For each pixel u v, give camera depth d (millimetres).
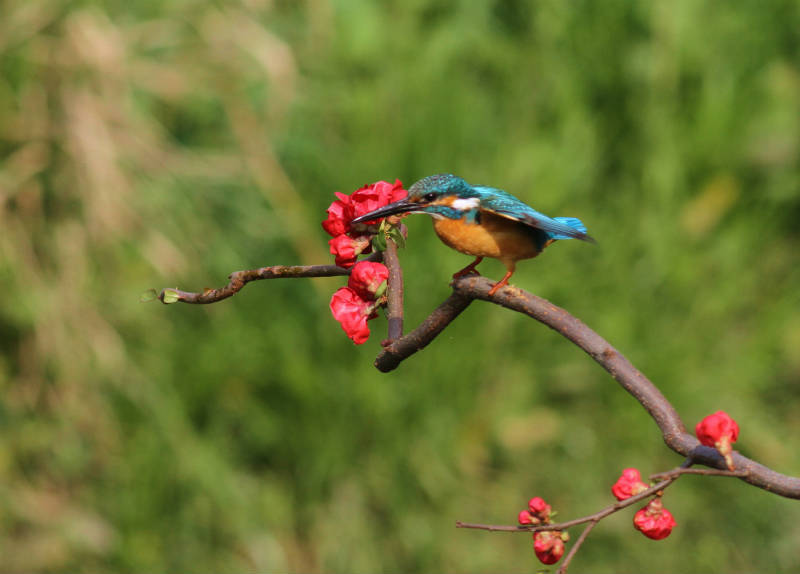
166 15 11180
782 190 11289
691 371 10297
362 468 9875
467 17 11852
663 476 3303
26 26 10500
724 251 10906
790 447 10289
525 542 9750
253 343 9945
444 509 9758
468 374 9969
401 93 11000
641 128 11438
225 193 10602
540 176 10773
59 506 9844
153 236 10273
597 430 10172
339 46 11523
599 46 11812
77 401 10055
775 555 9625
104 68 10555
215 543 9680
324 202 10570
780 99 12031
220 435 10000
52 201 10383
